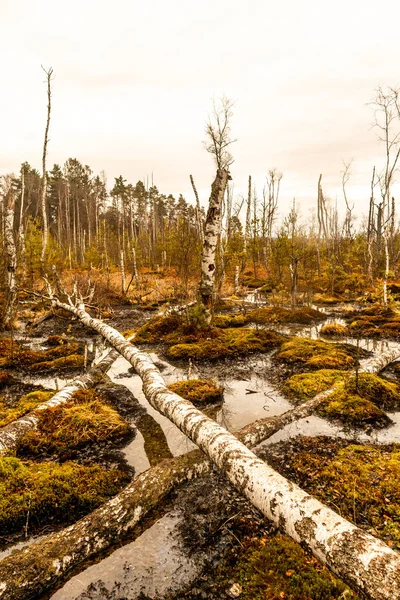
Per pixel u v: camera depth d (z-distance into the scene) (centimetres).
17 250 1508
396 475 419
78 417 553
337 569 248
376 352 1017
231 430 555
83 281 2006
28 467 434
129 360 797
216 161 1670
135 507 355
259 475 341
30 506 364
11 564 283
